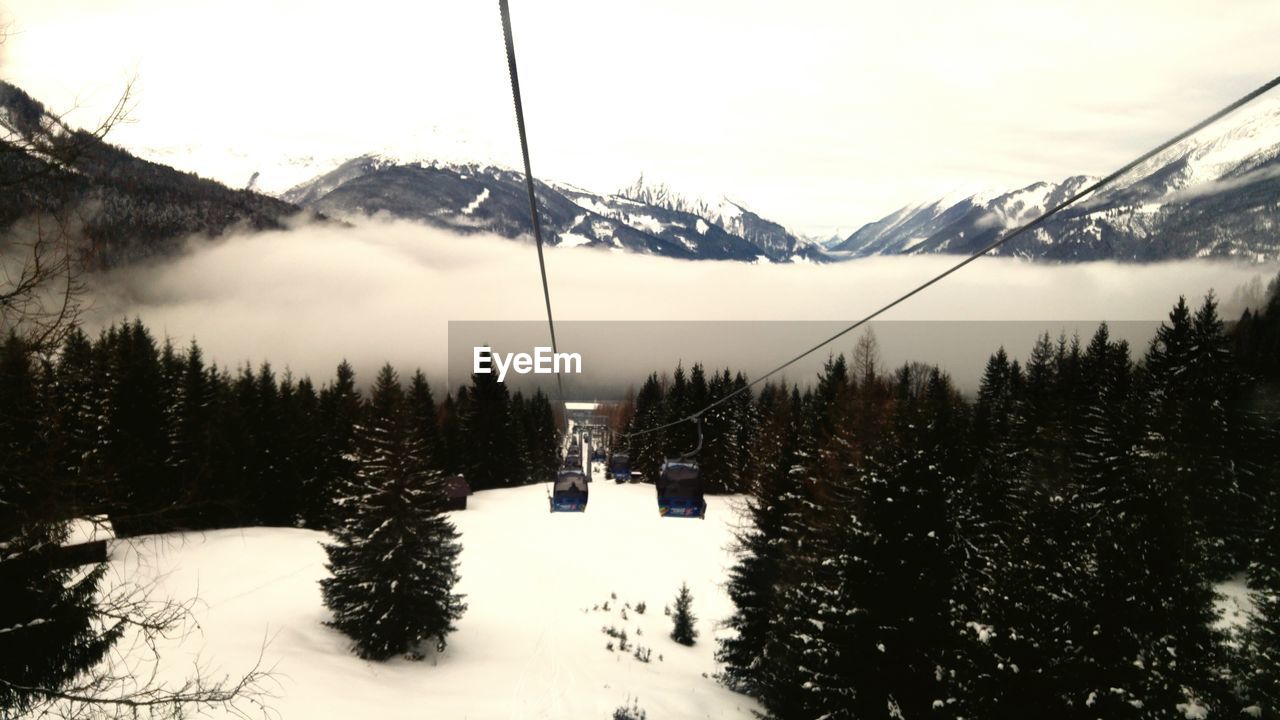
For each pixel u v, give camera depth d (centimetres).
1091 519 2259
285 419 7038
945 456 2555
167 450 4634
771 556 3422
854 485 2461
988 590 2188
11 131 864
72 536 1000
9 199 890
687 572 6309
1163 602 2005
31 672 1023
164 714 1028
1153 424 4044
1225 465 3756
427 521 3938
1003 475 4241
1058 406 6681
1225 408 4241
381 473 3912
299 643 3744
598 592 5619
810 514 2981
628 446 13225
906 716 2142
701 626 4966
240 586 4569
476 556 6425
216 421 5591
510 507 9388
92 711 995
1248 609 2675
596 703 3281
